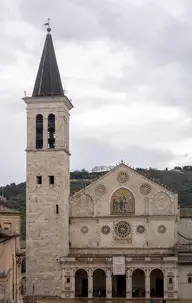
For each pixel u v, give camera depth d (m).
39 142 120.75
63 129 120.25
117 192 122.56
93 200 122.75
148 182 121.62
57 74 122.50
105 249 121.12
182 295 112.88
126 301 109.75
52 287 115.69
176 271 112.94
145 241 120.06
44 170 119.50
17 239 92.50
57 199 118.31
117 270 113.94
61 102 120.00
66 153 121.62
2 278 73.19
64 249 117.19
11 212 102.62
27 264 117.06
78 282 120.44
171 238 119.44
